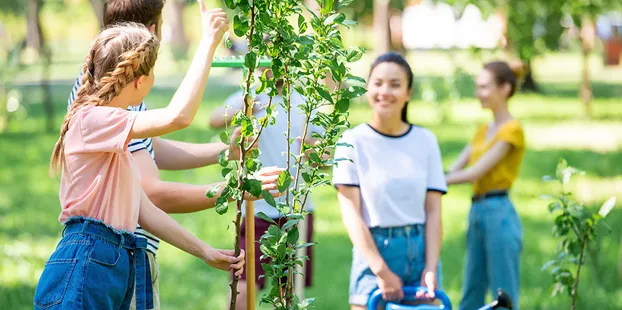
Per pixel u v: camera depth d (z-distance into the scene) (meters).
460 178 5.11
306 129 2.83
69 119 2.89
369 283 4.14
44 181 11.80
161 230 3.05
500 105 5.33
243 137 2.73
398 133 4.23
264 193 2.75
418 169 4.18
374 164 4.15
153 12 3.39
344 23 2.69
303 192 2.84
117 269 2.82
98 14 20.91
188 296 6.47
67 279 2.76
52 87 26.47
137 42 2.92
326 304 6.17
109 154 2.86
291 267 2.91
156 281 3.29
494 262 5.09
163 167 3.69
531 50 8.56
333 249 8.07
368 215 4.14
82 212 2.85
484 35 8.60
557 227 3.84
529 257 7.65
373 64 4.25
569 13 8.72
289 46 2.67
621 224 8.50
